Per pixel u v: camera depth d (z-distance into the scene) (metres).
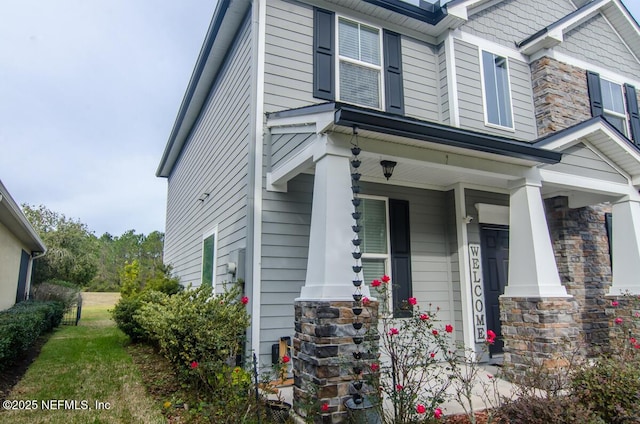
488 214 6.47
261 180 5.41
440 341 3.88
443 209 6.59
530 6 7.98
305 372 3.66
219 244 7.30
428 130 4.24
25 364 6.35
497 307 6.35
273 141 5.46
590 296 6.92
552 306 4.79
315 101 5.91
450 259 6.42
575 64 7.89
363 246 5.89
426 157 4.62
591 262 7.11
